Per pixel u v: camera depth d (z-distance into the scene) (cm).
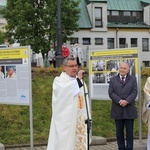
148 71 1662
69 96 583
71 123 586
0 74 867
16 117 1091
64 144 584
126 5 4981
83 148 601
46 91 1346
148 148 806
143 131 1077
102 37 4706
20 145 921
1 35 3881
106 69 905
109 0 4934
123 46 4831
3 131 995
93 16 4675
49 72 1602
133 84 776
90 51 935
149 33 4953
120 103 766
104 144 945
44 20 3762
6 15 3800
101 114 1173
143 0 5134
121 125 790
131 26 4847
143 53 4903
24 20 3728
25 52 823
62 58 2192
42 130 1027
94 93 930
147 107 788
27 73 824
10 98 858
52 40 3838
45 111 1166
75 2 3997
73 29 4028
